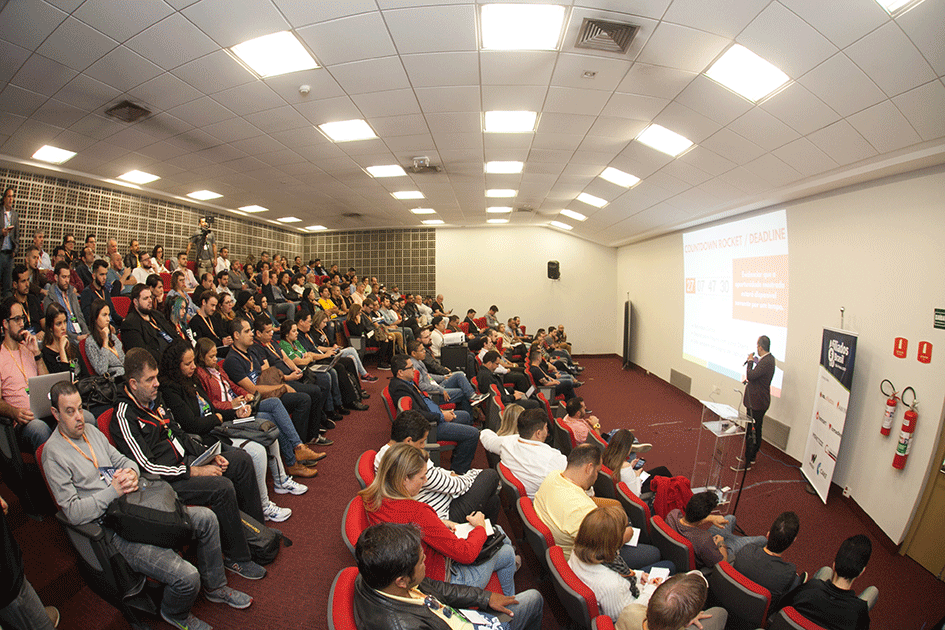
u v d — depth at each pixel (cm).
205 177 782
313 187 866
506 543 255
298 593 248
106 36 354
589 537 217
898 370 405
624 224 1051
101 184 809
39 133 553
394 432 273
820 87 336
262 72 416
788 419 583
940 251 371
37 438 259
